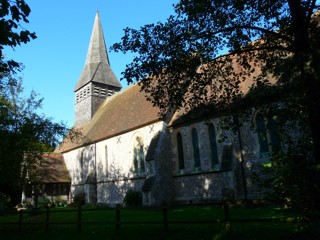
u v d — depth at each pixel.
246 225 10.66
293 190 6.41
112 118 32.00
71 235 11.23
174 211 17.33
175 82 10.15
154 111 25.36
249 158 18.42
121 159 28.30
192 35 9.38
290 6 8.55
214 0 9.30
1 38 6.31
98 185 31.33
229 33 9.91
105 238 10.21
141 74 9.78
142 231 10.80
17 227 14.40
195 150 22.16
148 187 22.33
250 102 9.43
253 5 9.43
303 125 8.43
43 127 16.39
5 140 15.12
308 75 7.25
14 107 17.34
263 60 10.91
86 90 39.97
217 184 20.14
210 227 10.70
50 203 33.34
